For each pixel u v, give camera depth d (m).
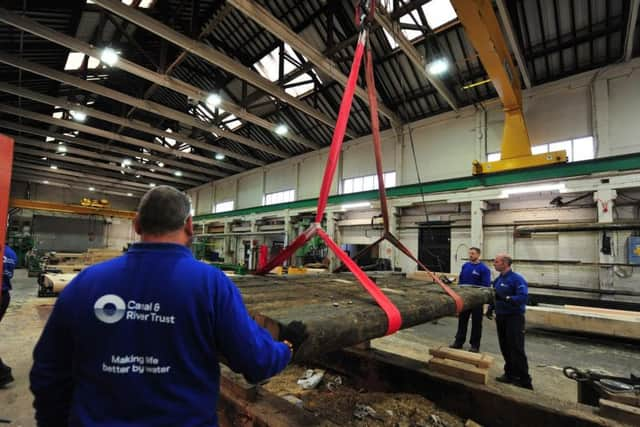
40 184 17.27
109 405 0.70
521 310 3.02
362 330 1.06
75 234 17.70
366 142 10.20
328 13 6.79
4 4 5.32
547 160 5.73
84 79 7.65
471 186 6.82
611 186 5.25
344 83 6.88
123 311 0.74
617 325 4.33
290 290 1.70
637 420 1.62
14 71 7.76
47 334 0.78
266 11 5.36
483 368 2.29
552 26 6.18
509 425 1.91
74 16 5.99
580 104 6.44
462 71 7.40
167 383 0.72
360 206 9.06
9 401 2.47
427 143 8.66
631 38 5.44
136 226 0.88
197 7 6.20
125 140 11.08
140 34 7.38
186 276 0.78
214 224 15.32
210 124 9.75
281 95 7.68
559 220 6.35
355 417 2.12
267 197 13.60
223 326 0.77
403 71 8.09
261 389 1.94
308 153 11.83
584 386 2.18
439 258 7.95
